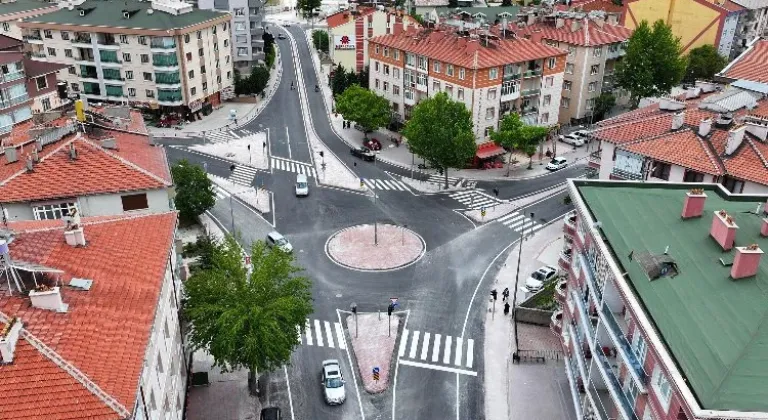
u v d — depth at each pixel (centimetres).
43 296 2748
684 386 2386
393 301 5559
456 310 5616
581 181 4138
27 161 4606
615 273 3172
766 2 13025
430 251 6612
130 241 3609
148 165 4922
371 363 4925
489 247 6706
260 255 4569
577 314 4056
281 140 9981
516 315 5406
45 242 3322
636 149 5388
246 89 11712
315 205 7688
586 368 3791
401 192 8088
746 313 2695
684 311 2802
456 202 7794
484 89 8612
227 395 4497
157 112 10650
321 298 5759
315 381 4725
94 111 5822
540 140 9194
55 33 10369
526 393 4588
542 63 9069
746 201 3762
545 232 7025
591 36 10219
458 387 4672
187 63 10394
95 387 2455
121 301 3036
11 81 7600
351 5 16075
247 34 12912
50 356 2530
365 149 9412
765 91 6331
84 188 4553
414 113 8281
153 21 10175
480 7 15062
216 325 4025
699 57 11588
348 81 11381
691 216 3503
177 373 4053
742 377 2375
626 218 3647
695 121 5553
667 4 12312
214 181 8306
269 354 3969
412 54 9400
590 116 10662
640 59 10038
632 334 3131
